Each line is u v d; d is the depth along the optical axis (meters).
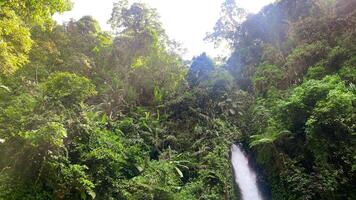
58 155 9.41
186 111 20.42
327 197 11.19
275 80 19.67
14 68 10.51
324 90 12.91
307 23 19.55
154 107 20.67
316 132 12.10
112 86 20.27
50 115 11.11
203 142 18.17
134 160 13.39
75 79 13.23
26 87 14.25
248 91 25.05
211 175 15.57
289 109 13.86
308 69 16.66
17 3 9.00
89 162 10.52
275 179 14.94
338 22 17.52
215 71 23.62
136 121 18.30
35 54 16.41
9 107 11.52
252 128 19.38
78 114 12.34
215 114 21.09
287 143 14.44
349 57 15.12
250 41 27.48
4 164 9.20
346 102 11.59
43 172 9.19
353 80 13.76
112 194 10.92
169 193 12.64
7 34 9.81
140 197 11.54
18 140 9.38
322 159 11.70
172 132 19.02
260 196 16.70
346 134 11.63
